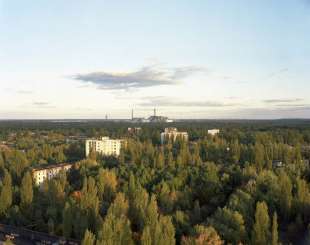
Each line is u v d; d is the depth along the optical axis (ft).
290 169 648.38
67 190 563.89
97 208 448.65
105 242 345.51
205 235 366.43
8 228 444.96
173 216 440.86
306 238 428.97
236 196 487.61
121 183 597.93
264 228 397.39
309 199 488.02
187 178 619.26
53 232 426.51
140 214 433.89
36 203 494.59
